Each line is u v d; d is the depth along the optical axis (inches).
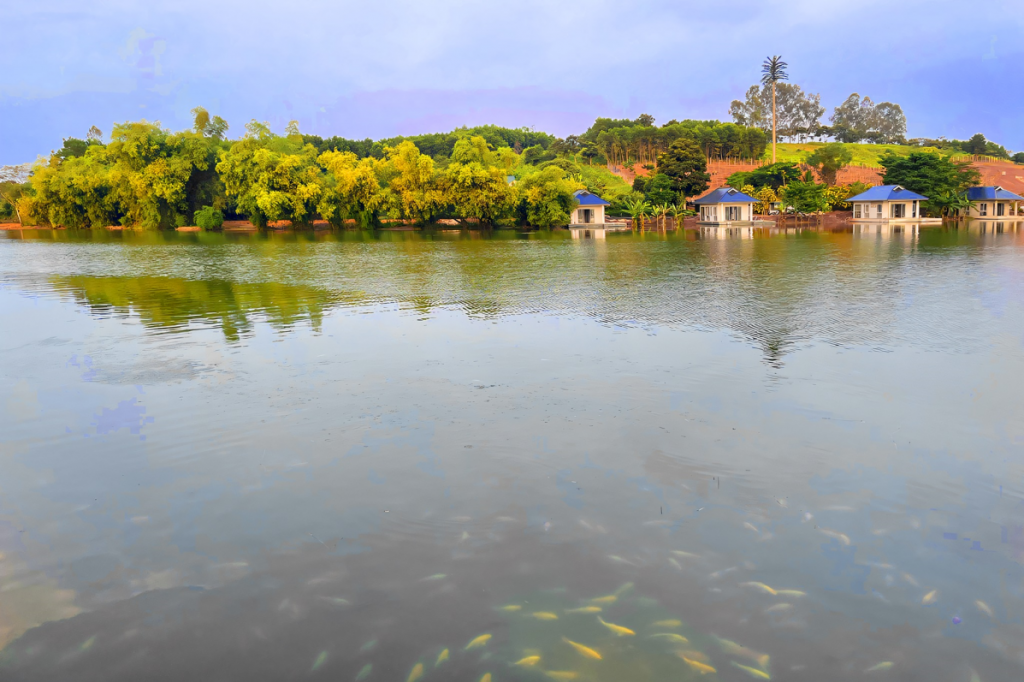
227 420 337.1
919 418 328.8
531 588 194.4
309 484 263.0
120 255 1524.4
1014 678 158.4
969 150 6520.7
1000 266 1013.8
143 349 501.4
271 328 581.3
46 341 534.6
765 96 6894.7
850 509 239.1
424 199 2805.1
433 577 199.9
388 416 339.3
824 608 185.3
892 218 2893.7
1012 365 422.6
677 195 3243.1
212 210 2947.8
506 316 628.7
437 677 159.0
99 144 3503.9
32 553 216.2
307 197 2815.0
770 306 670.5
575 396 368.5
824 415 334.3
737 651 168.7
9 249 1779.0
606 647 169.6
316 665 163.9
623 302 710.5
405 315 641.0
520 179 3036.4
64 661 166.2
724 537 220.8
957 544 216.2
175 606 187.9
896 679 159.2
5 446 308.5
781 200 3174.2
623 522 230.5
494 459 284.2
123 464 286.0
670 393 372.5
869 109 7731.3
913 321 573.0
